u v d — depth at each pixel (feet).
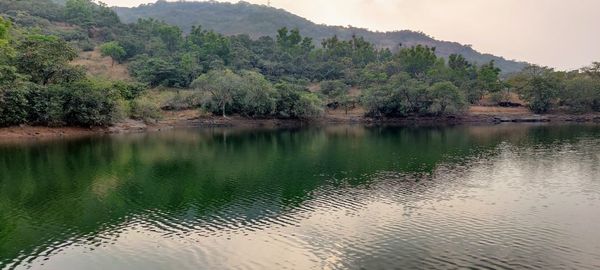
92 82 281.74
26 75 251.39
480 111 429.38
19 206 112.16
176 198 120.37
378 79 511.40
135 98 343.05
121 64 517.14
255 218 102.01
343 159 188.65
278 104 374.84
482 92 485.56
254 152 210.79
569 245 85.10
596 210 108.58
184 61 467.11
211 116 367.04
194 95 372.58
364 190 129.29
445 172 157.28
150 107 334.85
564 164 172.14
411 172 157.58
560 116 415.23
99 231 93.25
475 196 122.21
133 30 646.33
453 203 115.14
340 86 487.20
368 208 110.22
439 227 95.50
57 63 276.21
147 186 134.62
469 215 104.32
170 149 219.61
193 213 106.22
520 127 355.15
